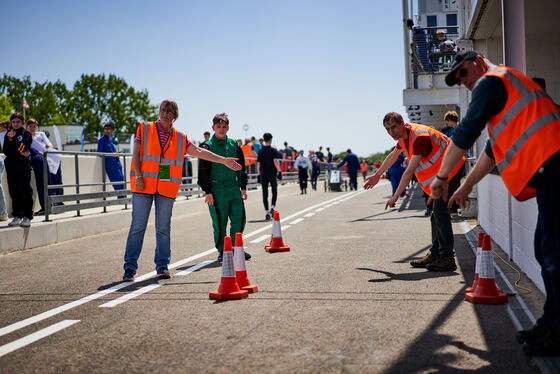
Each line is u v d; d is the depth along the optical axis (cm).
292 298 545
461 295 532
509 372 332
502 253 745
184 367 359
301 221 1341
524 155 356
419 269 677
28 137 980
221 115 786
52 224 1049
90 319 493
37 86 8750
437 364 349
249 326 450
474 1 1030
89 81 8956
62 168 1387
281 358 369
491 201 880
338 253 826
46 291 627
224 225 790
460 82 399
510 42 708
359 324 445
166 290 609
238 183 799
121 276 706
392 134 666
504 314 459
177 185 694
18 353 402
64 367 369
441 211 659
